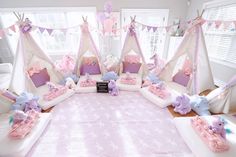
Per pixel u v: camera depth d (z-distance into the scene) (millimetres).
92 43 3305
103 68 3490
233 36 2777
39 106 2385
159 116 2205
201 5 3473
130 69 3551
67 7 3898
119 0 3893
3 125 1896
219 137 1521
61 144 1729
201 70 2744
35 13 3953
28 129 1743
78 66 3467
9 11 3814
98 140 1778
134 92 2914
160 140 1768
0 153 1469
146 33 4316
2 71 3477
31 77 2791
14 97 2264
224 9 2910
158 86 2691
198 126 1725
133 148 1661
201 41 2609
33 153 1615
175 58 2990
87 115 2236
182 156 1553
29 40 2725
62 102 2590
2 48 4133
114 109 2375
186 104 2260
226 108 2066
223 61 3006
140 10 4004
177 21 4090
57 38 4375
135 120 2117
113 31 3680
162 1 3963
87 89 2889
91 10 3953
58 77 3238
